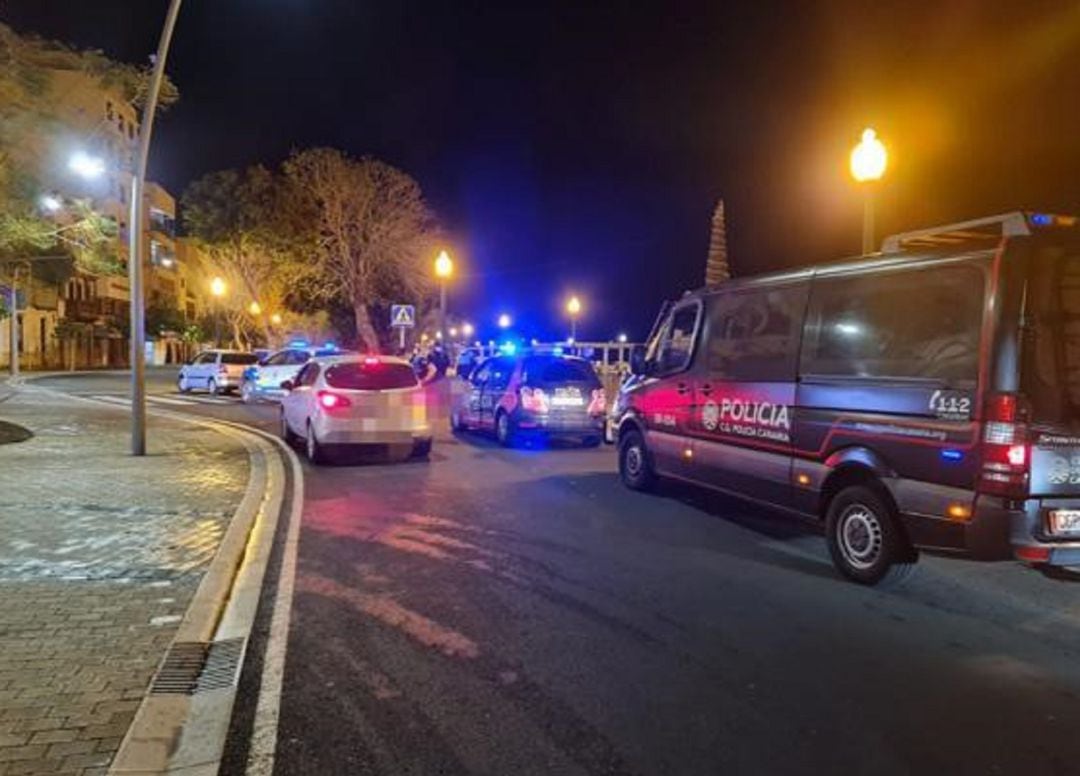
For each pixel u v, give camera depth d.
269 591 6.74
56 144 14.83
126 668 4.98
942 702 4.78
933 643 5.71
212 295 53.41
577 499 10.63
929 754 4.18
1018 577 7.27
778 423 8.05
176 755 4.05
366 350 40.31
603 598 6.61
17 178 14.48
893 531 6.77
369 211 39.50
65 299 58.56
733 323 8.95
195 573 6.95
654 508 10.09
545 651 5.48
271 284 43.09
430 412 23.66
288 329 46.72
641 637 5.76
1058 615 6.31
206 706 4.59
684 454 9.72
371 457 14.29
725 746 4.23
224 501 10.03
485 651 5.48
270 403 26.66
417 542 8.41
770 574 7.34
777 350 8.18
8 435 15.89
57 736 4.13
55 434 16.66
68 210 15.64
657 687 4.94
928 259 6.64
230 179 41.56
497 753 4.14
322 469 13.09
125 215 60.25
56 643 5.35
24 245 15.77
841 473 7.34
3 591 6.38
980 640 5.78
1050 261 6.11
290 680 4.99
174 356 79.62
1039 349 6.04
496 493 11.06
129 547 7.73
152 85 13.33
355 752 4.13
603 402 15.60
